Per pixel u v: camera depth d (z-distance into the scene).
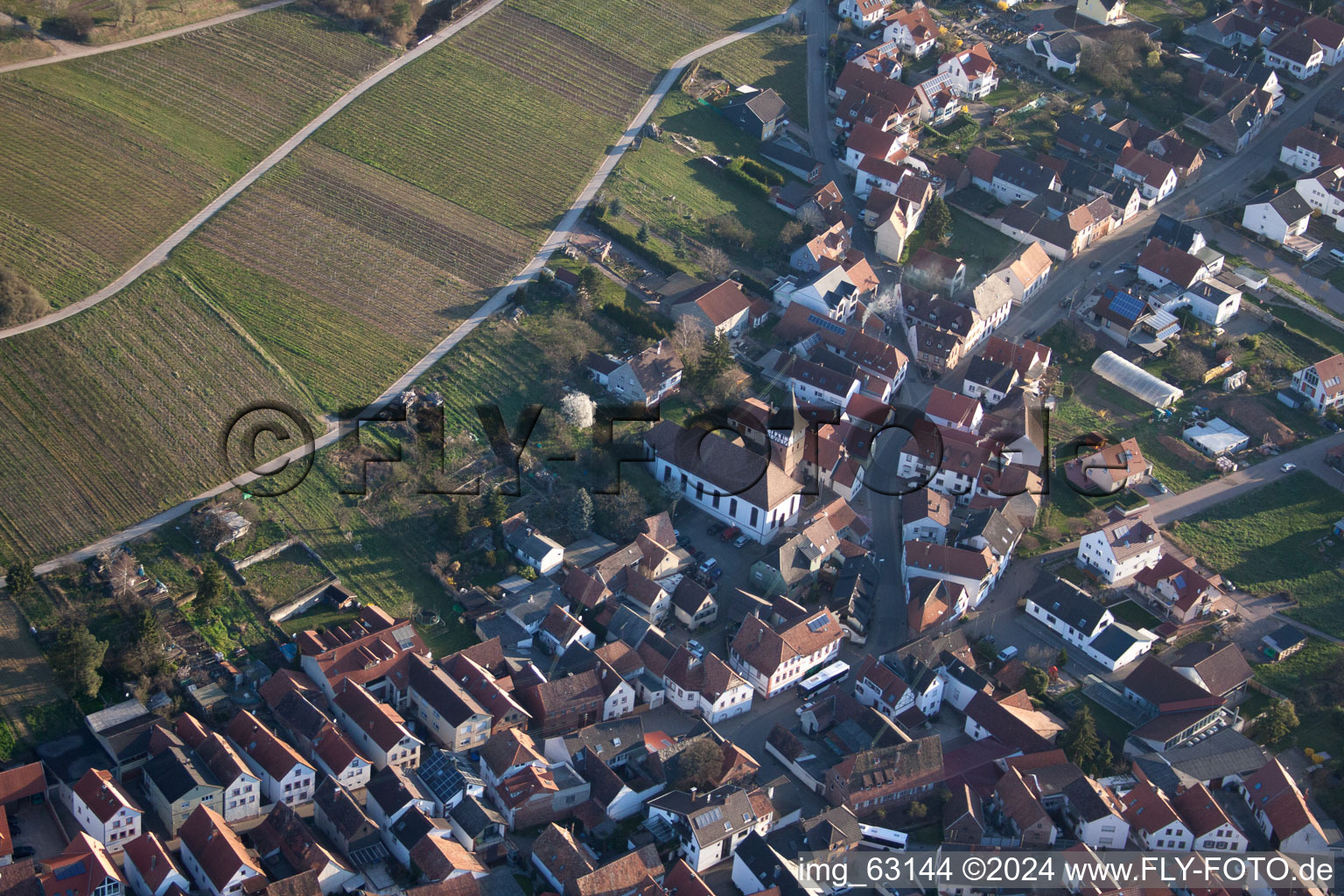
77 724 168.12
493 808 166.50
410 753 169.50
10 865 146.25
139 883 150.25
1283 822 174.62
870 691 192.00
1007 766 179.50
